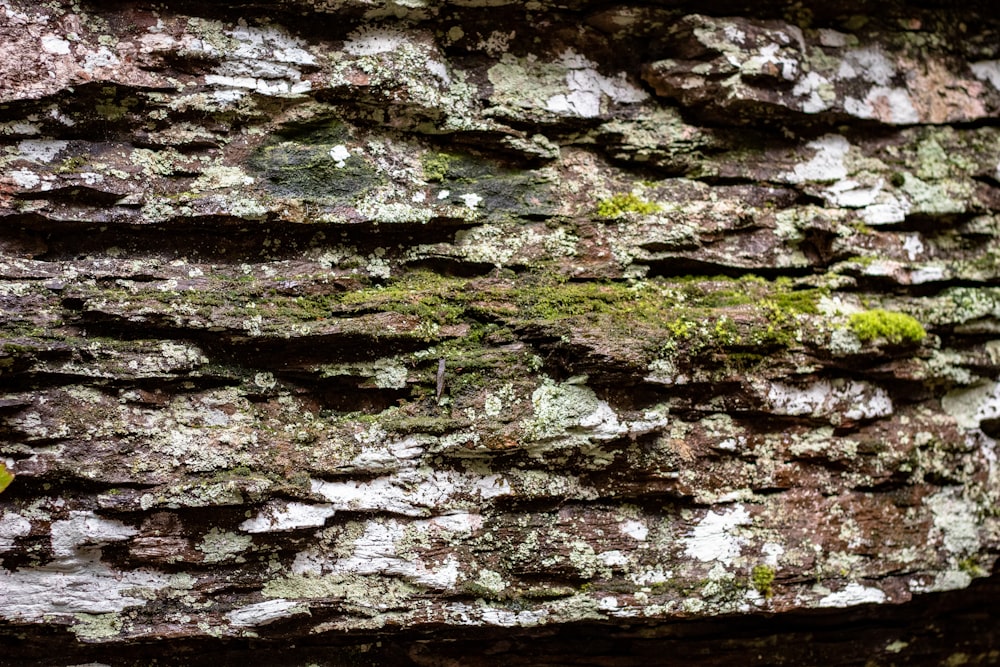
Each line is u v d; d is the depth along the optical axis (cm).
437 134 161
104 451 139
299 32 153
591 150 170
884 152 181
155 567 143
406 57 154
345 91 152
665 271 168
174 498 140
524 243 161
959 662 188
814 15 179
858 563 163
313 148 154
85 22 144
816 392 165
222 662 155
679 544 157
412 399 152
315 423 149
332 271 154
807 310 166
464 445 149
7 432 137
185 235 149
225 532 144
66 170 141
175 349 143
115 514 140
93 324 141
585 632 164
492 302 156
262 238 152
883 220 176
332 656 158
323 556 147
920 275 176
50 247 144
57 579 140
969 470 175
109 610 142
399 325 150
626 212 165
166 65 146
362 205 153
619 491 156
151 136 147
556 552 152
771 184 175
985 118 188
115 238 146
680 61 169
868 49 183
